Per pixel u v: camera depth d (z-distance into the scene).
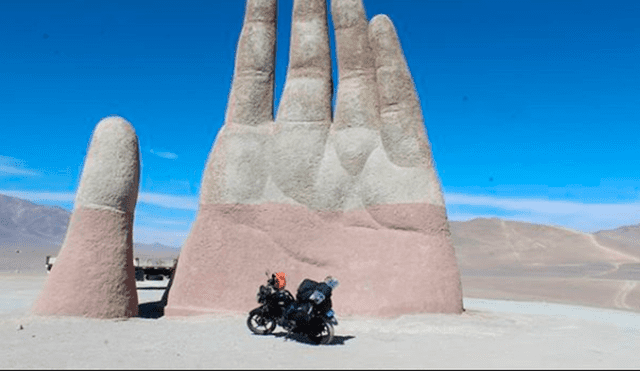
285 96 15.70
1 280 40.66
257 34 15.98
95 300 12.74
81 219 13.31
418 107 15.22
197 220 14.94
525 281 44.78
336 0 16.08
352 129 15.21
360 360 8.01
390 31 15.47
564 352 9.03
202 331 11.32
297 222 14.62
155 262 32.31
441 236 14.12
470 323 12.48
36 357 8.23
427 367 7.41
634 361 8.23
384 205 14.41
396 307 13.35
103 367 7.37
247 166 15.02
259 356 8.36
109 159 13.80
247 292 14.01
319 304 9.87
